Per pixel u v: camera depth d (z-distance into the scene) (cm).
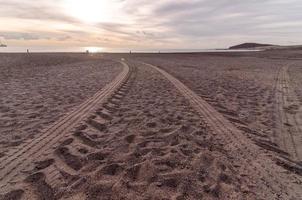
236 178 425
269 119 790
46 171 441
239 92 1221
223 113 835
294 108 929
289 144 602
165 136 609
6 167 454
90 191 382
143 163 467
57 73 1911
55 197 369
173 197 371
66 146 544
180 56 5219
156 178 419
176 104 943
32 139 583
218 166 462
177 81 1542
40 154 506
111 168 448
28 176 424
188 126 684
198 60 3903
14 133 621
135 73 1939
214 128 677
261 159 499
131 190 386
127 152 518
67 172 438
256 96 1131
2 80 1502
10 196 371
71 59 3628
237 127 692
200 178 421
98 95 1073
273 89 1313
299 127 723
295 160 515
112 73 1911
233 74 1983
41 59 3431
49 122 705
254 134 650
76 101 961
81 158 489
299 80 1653
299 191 395
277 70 2316
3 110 823
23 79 1562
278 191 393
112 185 397
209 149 540
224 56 5166
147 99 1025
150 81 1527
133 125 691
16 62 2848
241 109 899
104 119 745
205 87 1349
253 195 379
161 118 755
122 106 902
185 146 550
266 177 432
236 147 555
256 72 2141
